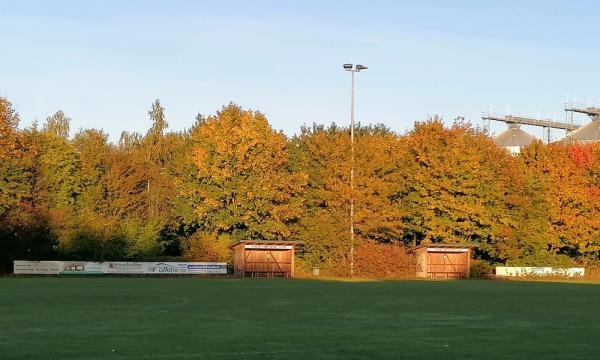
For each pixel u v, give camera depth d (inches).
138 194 2997.0
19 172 2536.9
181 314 1029.2
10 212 2477.9
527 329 898.1
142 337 767.1
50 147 2832.2
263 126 2787.9
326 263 2721.5
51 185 2760.8
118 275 2353.6
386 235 2854.3
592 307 1270.9
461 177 2802.7
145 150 3376.0
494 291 1774.1
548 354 687.1
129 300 1280.8
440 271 2716.5
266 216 2802.7
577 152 3132.4
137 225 2564.0
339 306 1208.2
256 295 1467.8
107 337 764.6
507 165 2994.6
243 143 2721.5
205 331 826.2
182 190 2765.7
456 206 2775.6
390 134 3255.4
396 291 1695.4
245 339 760.3
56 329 829.2
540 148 3159.5
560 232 2989.7
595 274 2940.5
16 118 2687.0
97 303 1205.7
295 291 1627.7
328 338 777.6
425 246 2677.2
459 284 2166.6
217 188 2731.3
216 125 2768.2
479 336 817.5
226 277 2431.1
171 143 3437.5
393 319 999.0
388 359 642.8
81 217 2516.0
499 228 2851.9
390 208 2775.6
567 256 3095.5
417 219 2847.0
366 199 2709.2
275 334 806.5
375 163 2787.9
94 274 2332.7
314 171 2888.8
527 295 1622.8
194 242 2664.9
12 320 924.0
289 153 2982.3
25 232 2433.6
